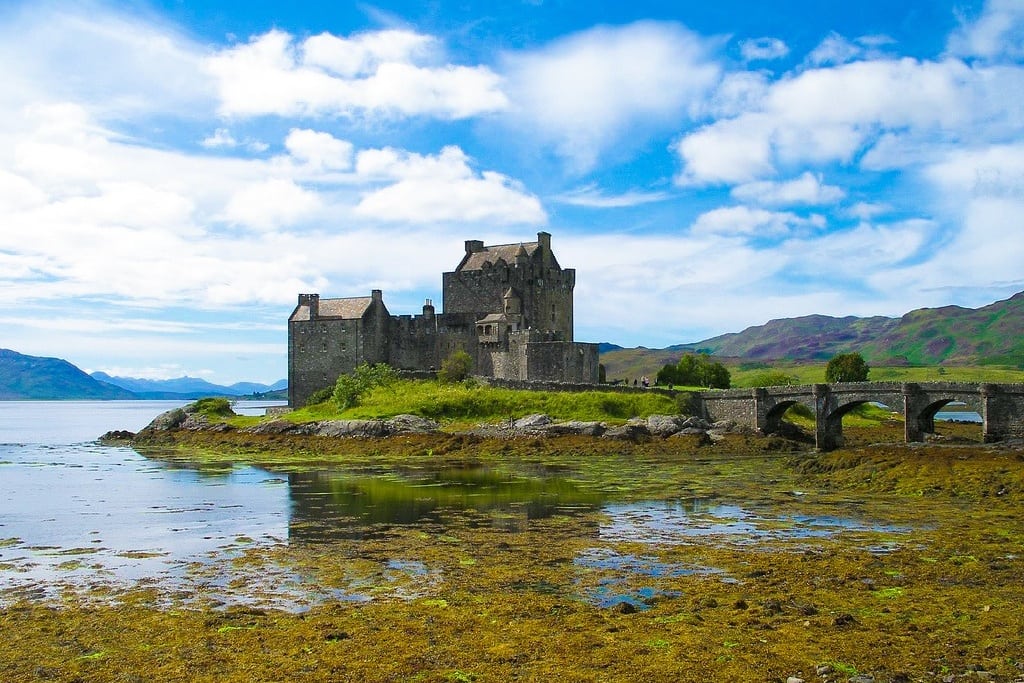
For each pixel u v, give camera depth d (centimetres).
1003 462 6281
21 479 7544
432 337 14975
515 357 14088
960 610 2838
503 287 15025
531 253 15638
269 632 2703
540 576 3441
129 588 3325
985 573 3366
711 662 2369
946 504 5453
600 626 2720
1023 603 2912
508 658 2428
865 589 3145
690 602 2997
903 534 4325
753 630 2655
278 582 3400
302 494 6300
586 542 4200
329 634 2658
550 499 5900
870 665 2323
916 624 2691
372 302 14600
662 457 9606
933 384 9425
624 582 3319
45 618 2897
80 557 3962
